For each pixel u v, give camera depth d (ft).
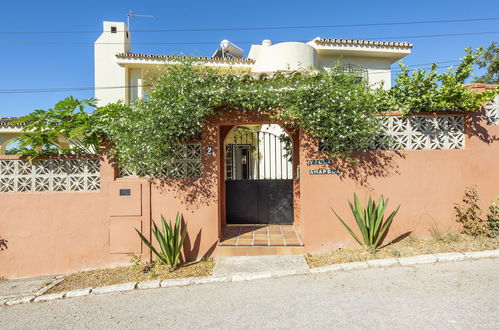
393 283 12.41
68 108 18.03
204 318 10.69
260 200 22.81
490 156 17.40
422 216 17.29
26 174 17.87
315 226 17.24
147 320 10.87
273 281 13.70
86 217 17.67
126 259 17.56
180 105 15.89
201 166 17.60
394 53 37.68
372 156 17.28
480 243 15.66
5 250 17.66
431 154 17.34
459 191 17.33
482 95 15.99
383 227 16.19
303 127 17.03
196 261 17.25
